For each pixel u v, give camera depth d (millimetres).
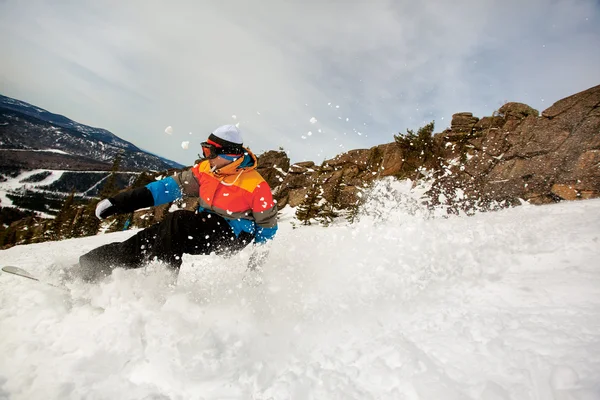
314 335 1555
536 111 13875
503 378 928
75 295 1844
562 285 1594
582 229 2910
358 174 21641
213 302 2010
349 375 1125
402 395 968
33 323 1502
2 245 39719
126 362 1288
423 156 16812
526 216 4375
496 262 2326
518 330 1180
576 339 1034
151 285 1992
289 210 24734
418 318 1536
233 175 2223
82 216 31391
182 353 1321
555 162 10586
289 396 1054
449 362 1078
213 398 1092
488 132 13961
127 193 2236
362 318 1669
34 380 1147
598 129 10281
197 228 2176
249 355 1375
